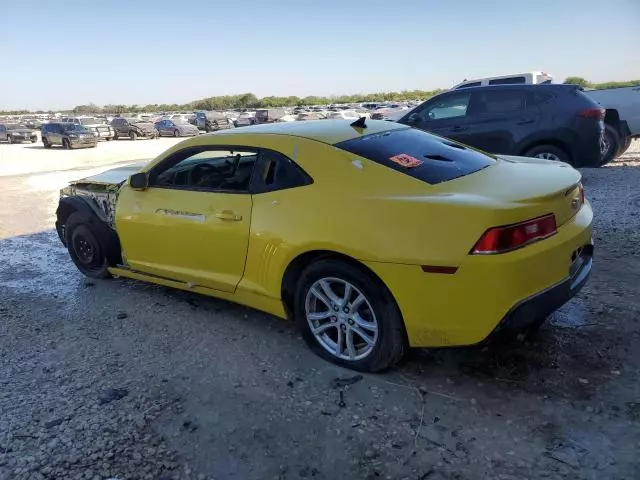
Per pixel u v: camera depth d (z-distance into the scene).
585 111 7.70
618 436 2.62
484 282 2.74
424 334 2.98
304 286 3.43
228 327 4.12
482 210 2.75
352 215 3.11
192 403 3.10
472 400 2.98
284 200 3.46
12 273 5.84
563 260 2.95
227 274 3.90
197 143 4.12
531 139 8.02
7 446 2.76
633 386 3.01
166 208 4.20
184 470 2.56
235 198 3.74
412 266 2.88
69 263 6.13
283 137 3.67
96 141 31.22
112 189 4.90
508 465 2.48
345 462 2.57
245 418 2.94
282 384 3.26
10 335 4.16
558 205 3.00
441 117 8.84
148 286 5.16
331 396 3.10
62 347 3.91
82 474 2.54
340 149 3.44
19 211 9.90
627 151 13.27
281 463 2.59
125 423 2.93
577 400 2.92
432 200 2.91
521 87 8.20
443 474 2.46
